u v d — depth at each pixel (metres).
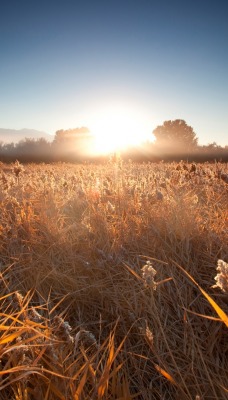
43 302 2.39
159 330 2.08
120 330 2.18
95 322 2.20
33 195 4.67
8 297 2.32
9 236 3.26
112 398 1.52
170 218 3.23
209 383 1.73
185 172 6.03
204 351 1.98
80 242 3.14
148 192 4.11
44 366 1.68
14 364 1.57
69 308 2.38
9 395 1.61
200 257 2.83
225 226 3.19
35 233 3.27
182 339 2.07
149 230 3.17
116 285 2.51
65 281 2.62
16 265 2.84
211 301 1.40
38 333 1.66
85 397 1.48
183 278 2.60
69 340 1.73
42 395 1.46
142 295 2.36
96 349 1.97
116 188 4.33
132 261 2.79
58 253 3.04
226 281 1.40
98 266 2.67
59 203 4.30
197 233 3.06
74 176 6.61
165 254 2.83
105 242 3.06
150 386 1.78
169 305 2.39
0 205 4.06
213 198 4.40
